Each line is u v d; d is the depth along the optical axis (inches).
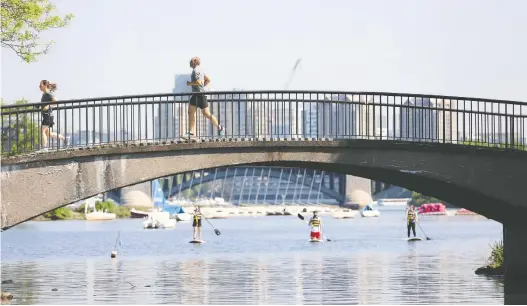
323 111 2588.6
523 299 2337.6
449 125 2844.5
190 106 2571.4
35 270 3314.5
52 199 2434.8
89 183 2454.5
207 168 2524.6
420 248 4483.3
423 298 2373.3
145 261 3737.7
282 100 2578.7
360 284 2711.6
